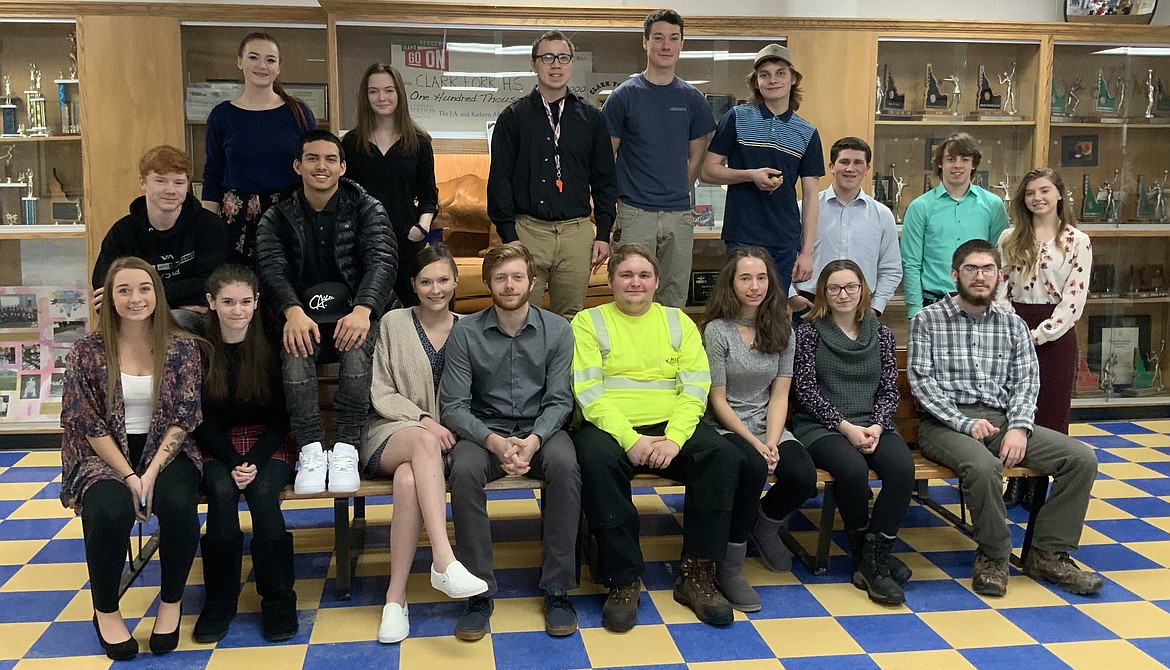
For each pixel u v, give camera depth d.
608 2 5.04
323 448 2.98
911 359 3.36
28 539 3.41
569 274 3.64
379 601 2.93
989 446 3.22
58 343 4.86
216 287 2.75
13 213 4.71
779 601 2.95
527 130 3.54
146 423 2.71
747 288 3.13
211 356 2.80
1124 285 5.51
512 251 2.93
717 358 3.18
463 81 4.80
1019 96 5.20
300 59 4.76
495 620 2.79
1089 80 5.23
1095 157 5.32
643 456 2.86
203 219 3.25
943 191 4.02
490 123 4.85
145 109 4.56
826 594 3.01
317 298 3.03
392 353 3.02
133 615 2.80
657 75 3.75
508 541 3.48
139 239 3.21
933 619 2.81
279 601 2.68
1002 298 3.76
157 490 2.57
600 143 3.60
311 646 2.62
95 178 4.58
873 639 2.68
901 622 2.79
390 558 3.27
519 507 3.90
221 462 2.77
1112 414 5.46
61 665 2.49
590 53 4.87
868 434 3.11
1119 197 5.39
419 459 2.74
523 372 3.02
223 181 3.62
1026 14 5.41
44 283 4.84
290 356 2.86
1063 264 3.61
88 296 4.75
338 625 2.75
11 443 4.71
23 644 2.61
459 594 2.60
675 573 3.16
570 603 2.79
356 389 2.98
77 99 4.64
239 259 3.59
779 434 3.14
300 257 3.10
